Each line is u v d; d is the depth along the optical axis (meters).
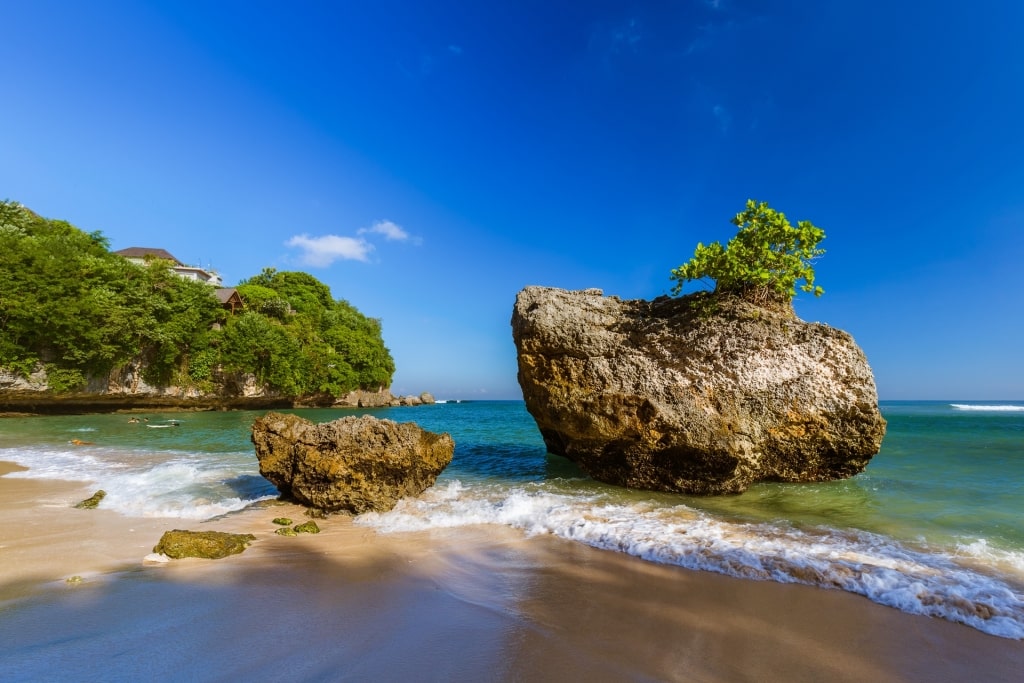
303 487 10.09
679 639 4.86
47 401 39.44
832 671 4.32
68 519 9.20
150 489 11.98
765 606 5.64
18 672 4.01
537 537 8.39
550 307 14.17
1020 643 4.85
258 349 54.56
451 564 7.06
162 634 4.76
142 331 43.53
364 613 5.36
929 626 5.19
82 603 5.46
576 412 13.08
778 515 9.73
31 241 39.47
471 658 4.43
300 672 4.13
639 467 12.61
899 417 47.59
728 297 12.91
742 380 11.94
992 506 10.16
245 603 5.57
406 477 10.61
